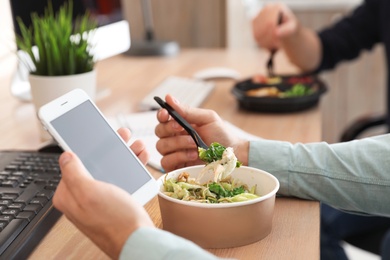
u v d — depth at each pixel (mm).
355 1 3068
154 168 1150
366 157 993
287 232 871
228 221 811
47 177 986
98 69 2143
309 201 993
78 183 698
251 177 917
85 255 810
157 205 966
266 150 1020
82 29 1403
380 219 1725
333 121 3242
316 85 1742
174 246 673
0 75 1893
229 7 2764
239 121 1499
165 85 1771
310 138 1358
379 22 2195
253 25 2008
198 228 815
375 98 3166
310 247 826
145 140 1273
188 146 1038
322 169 990
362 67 3133
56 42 1334
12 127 1458
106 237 701
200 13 2781
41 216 873
